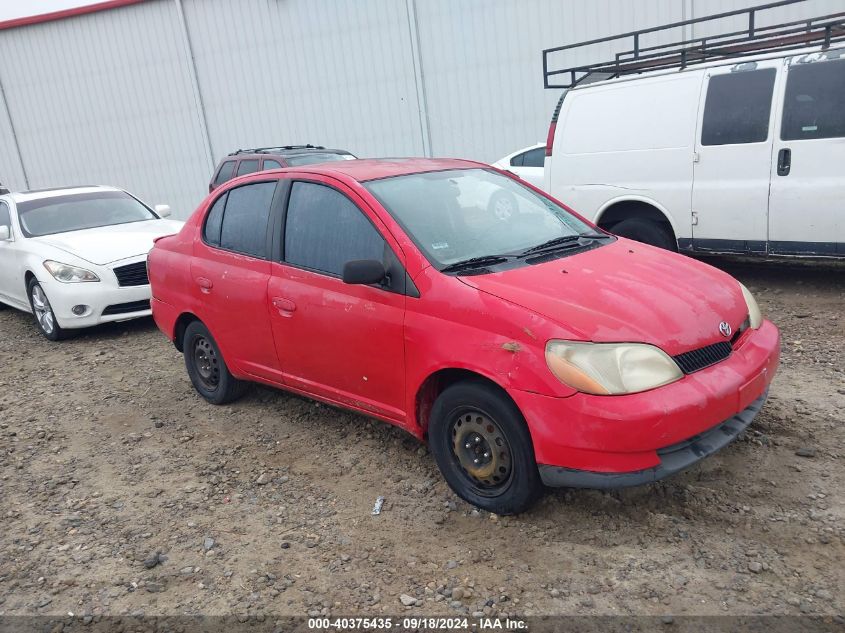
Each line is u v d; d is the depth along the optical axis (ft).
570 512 11.47
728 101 22.27
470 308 11.11
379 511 12.22
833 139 20.44
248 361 15.85
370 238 12.82
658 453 10.08
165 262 17.74
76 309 24.76
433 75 49.93
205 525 12.34
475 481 11.69
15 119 62.18
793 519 10.77
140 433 16.58
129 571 11.19
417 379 11.91
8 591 10.96
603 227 26.05
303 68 52.95
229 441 15.69
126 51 57.11
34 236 27.53
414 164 14.93
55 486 14.29
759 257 22.86
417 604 9.75
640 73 24.68
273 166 35.50
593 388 9.92
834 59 20.31
